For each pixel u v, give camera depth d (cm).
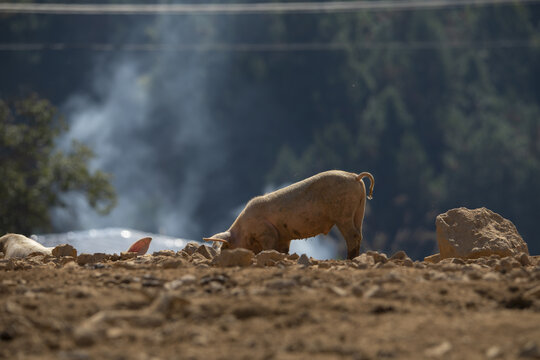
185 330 1866
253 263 3222
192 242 4222
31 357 1686
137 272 2888
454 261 3244
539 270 2842
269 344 1756
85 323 1927
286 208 4112
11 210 14775
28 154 15525
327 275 2717
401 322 1938
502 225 3766
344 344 1750
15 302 2216
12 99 16725
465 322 1936
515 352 1673
